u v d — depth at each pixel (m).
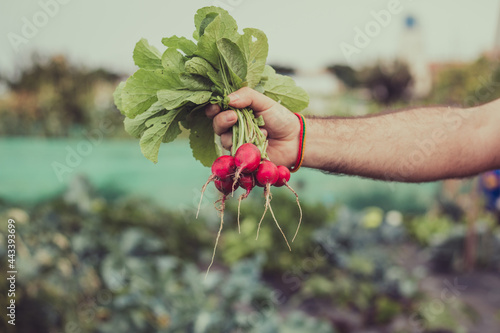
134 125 1.46
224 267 5.97
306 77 14.54
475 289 5.62
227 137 1.54
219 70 1.45
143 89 1.39
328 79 15.24
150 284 3.68
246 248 6.00
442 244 6.48
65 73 12.27
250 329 3.43
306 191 9.20
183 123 1.55
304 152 1.77
